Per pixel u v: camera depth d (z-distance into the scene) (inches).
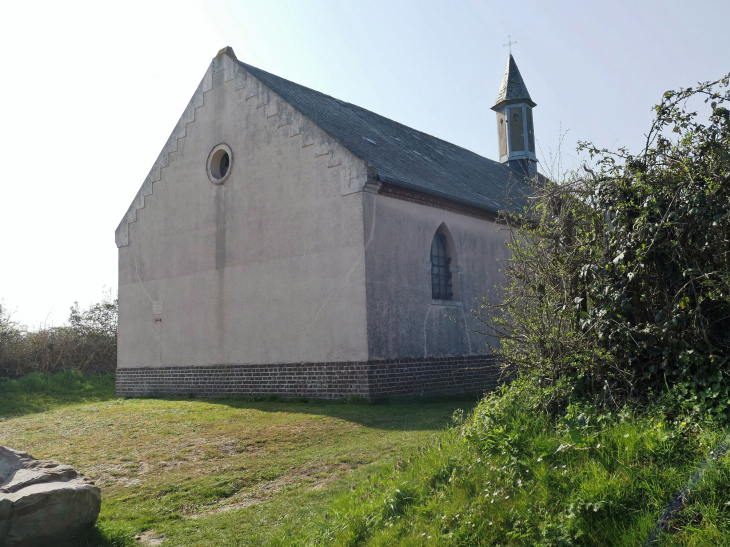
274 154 562.9
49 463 223.8
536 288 245.8
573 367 225.3
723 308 189.0
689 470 153.7
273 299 550.3
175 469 310.0
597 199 222.8
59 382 788.0
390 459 287.0
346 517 201.9
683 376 192.5
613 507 150.3
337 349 497.0
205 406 506.6
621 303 207.2
